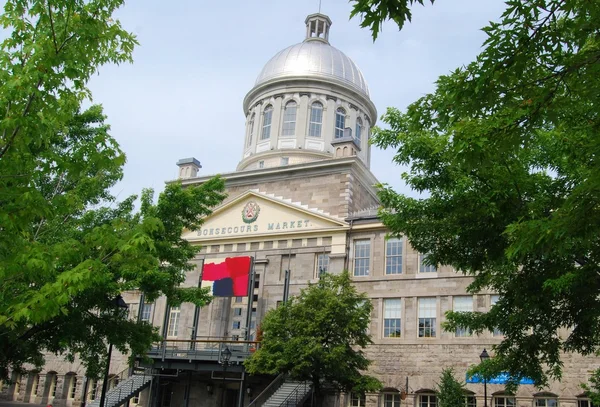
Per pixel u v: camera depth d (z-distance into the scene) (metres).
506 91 9.72
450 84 10.43
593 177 9.84
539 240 11.08
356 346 39.34
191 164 54.72
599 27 9.05
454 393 32.50
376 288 40.31
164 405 43.50
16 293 15.99
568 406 33.41
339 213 44.16
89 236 15.32
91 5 13.27
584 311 14.62
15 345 19.55
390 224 17.81
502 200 15.25
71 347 22.52
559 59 9.44
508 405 35.03
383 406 37.94
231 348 41.53
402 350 38.44
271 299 43.00
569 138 14.32
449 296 38.31
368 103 60.47
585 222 10.38
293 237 44.03
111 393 41.34
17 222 12.08
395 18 8.16
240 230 46.12
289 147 55.72
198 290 24.34
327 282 34.00
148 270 20.75
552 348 16.42
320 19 66.44
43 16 12.16
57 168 13.59
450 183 16.39
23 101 11.80
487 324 18.31
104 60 13.96
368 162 59.81
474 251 16.45
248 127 60.75
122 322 22.17
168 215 23.36
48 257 13.20
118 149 14.22
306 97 57.53
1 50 12.42
